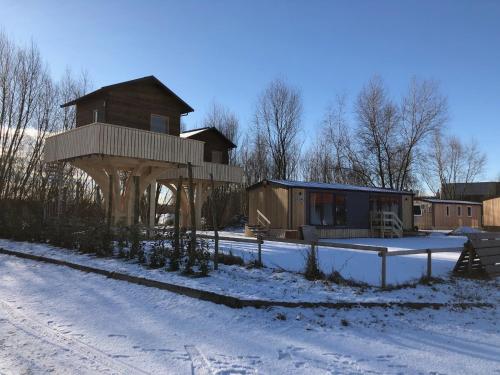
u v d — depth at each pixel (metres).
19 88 31.25
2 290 9.06
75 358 5.37
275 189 24.41
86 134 20.39
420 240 23.73
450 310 8.70
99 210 22.19
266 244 16.69
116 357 5.44
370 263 12.67
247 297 7.81
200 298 8.13
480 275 12.39
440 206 41.72
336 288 9.15
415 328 7.36
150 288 8.97
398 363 5.66
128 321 6.96
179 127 24.20
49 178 23.62
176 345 5.94
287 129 43.94
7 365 5.09
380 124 39.94
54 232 15.30
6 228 18.59
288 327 6.89
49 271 11.12
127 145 20.64
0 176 29.94
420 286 10.38
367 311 7.94
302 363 5.47
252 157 45.91
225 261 11.41
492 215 42.84
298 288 8.94
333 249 15.69
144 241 11.88
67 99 33.56
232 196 44.69
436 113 39.19
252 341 6.20
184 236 11.05
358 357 5.80
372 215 25.83
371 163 40.53
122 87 22.08
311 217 23.34
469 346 6.59
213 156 32.16
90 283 9.60
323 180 46.91
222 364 5.31
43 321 6.89
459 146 64.06
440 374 5.36
